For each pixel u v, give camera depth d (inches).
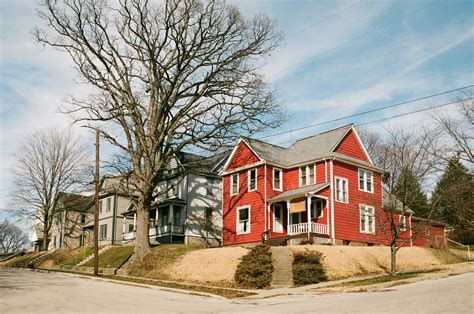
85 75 1395.2
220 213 1982.0
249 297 849.5
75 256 1871.3
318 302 709.9
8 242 4404.5
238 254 1178.0
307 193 1405.0
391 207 1205.7
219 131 1427.2
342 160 1510.8
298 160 1594.5
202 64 1408.7
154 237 1915.6
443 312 533.3
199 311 650.8
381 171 1630.2
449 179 1814.7
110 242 2225.6
